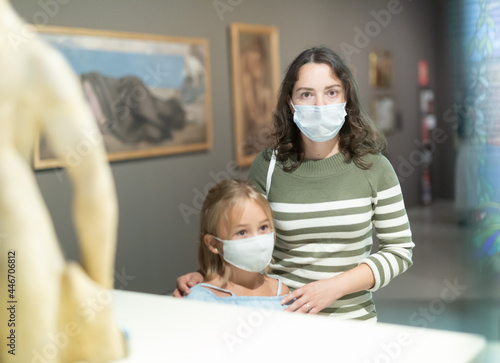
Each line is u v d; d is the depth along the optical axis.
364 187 1.70
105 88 4.14
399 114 8.18
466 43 2.04
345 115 1.70
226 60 5.28
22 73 0.95
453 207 8.34
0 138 0.95
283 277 1.79
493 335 1.89
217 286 1.72
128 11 4.33
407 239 1.73
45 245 1.00
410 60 8.33
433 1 8.61
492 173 2.01
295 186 1.73
